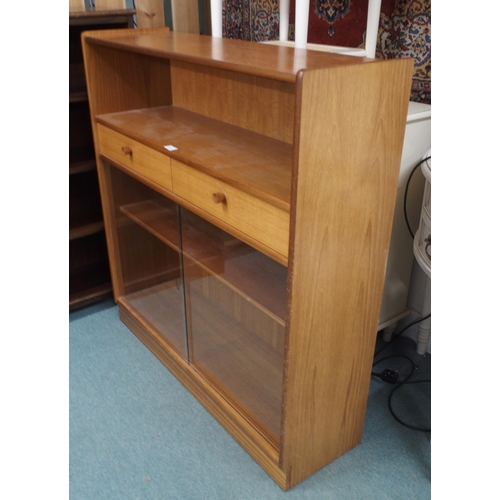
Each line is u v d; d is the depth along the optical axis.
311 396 1.17
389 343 1.75
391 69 0.95
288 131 1.30
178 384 1.59
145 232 1.59
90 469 1.31
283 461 1.21
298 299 1.02
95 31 1.50
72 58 1.78
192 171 1.21
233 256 1.20
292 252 0.97
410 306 1.72
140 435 1.41
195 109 1.61
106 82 1.57
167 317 1.60
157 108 1.67
